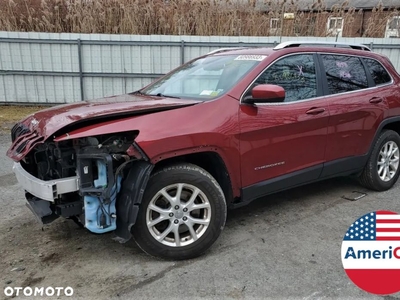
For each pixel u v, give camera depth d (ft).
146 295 8.34
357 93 13.42
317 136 12.10
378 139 14.35
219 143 9.80
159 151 8.90
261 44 34.88
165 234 9.55
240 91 10.55
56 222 12.20
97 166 8.73
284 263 9.64
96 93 35.24
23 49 33.60
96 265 9.61
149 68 34.91
